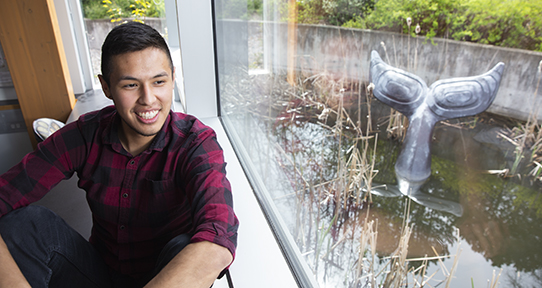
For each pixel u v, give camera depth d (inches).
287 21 41.2
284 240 48.8
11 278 25.8
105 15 225.5
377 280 25.6
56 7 145.6
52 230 29.9
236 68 75.6
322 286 37.6
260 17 52.9
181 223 33.8
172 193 31.8
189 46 91.6
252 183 65.2
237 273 43.1
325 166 34.3
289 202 46.5
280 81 46.4
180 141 31.2
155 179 31.3
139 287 34.5
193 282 23.3
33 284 28.3
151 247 34.0
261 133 58.9
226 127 92.4
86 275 31.5
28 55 117.4
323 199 35.7
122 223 32.8
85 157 31.9
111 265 35.2
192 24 89.7
